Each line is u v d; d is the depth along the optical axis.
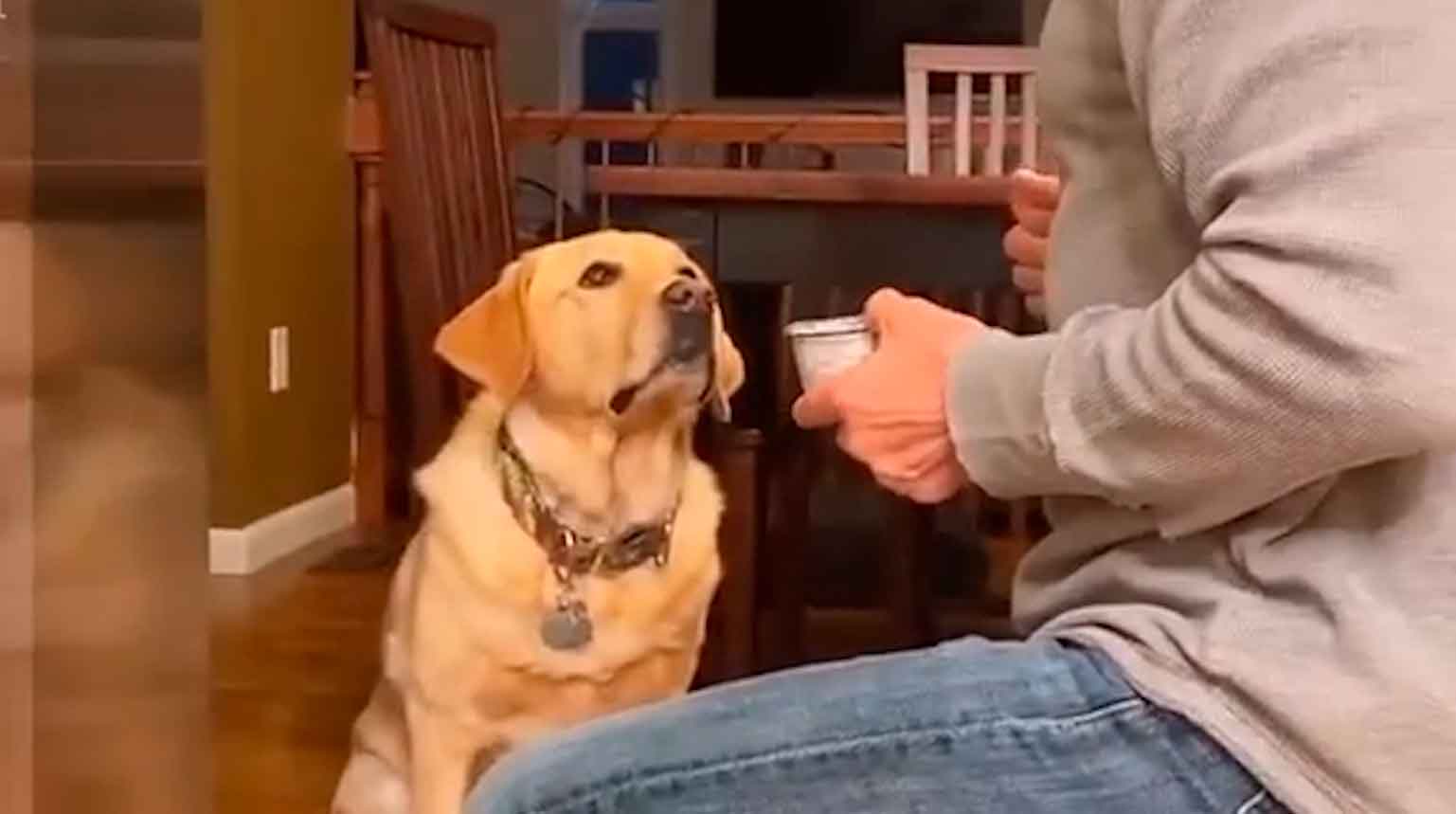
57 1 1.36
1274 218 0.83
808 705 0.95
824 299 2.85
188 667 1.66
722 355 2.22
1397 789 0.87
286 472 4.46
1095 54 1.02
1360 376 0.81
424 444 2.68
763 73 7.17
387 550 4.49
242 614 3.80
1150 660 0.94
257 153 4.23
